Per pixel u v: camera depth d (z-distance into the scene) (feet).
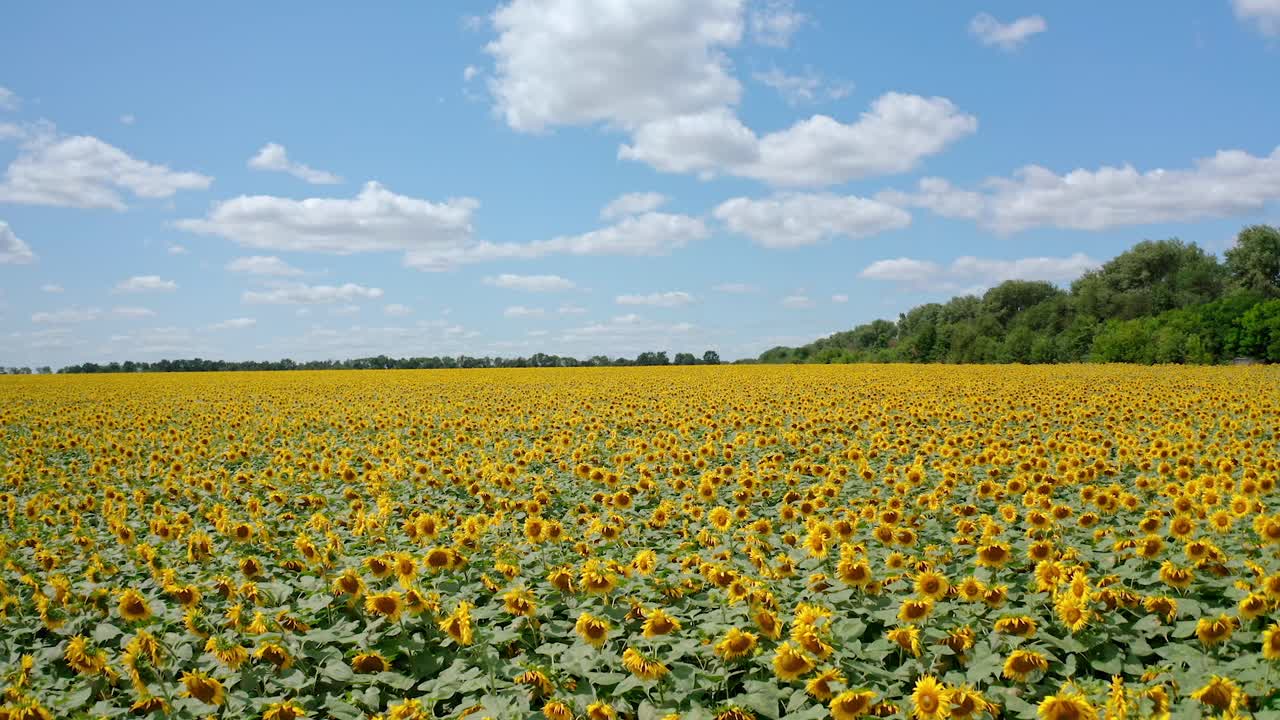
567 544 34.40
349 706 21.02
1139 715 17.37
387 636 25.21
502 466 53.47
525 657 23.63
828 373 192.75
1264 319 242.58
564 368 269.44
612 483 46.47
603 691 22.07
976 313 466.29
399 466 52.75
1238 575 27.50
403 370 276.62
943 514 38.65
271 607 27.45
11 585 32.12
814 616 21.89
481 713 19.66
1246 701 19.04
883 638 23.41
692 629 24.72
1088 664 23.06
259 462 67.05
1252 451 52.31
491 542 34.30
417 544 35.78
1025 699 20.80
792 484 48.01
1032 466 47.03
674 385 148.66
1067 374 168.45
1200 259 396.57
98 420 98.12
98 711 21.34
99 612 27.91
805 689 20.49
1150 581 26.89
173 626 26.21
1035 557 28.58
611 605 26.73
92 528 41.73
